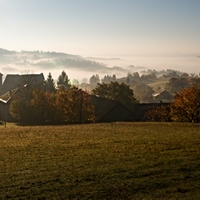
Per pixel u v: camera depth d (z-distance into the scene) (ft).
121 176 74.18
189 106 234.38
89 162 88.33
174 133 146.20
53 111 246.27
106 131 157.99
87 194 63.82
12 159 94.48
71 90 258.57
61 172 78.54
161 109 263.08
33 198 62.08
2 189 67.05
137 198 61.31
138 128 172.45
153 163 84.89
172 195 62.59
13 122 257.96
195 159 89.10
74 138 133.49
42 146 115.14
